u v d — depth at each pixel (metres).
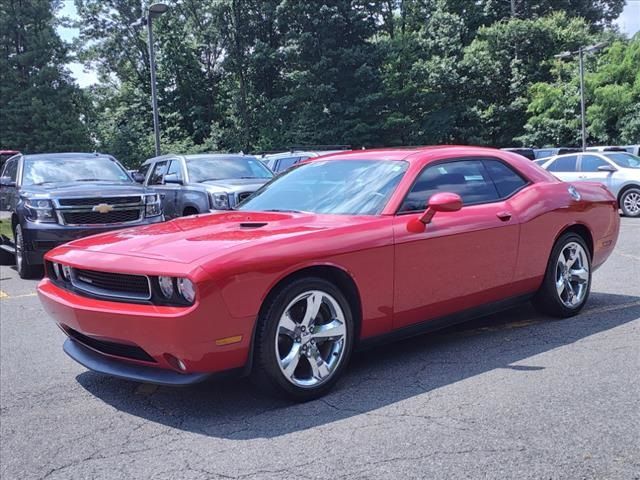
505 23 43.03
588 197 5.95
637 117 31.38
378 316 4.28
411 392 4.06
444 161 4.99
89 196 8.88
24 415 3.98
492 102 41.72
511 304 5.35
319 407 3.87
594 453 3.15
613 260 9.09
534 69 40.19
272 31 42.31
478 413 3.67
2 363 5.12
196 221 4.72
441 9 42.31
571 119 34.94
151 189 9.79
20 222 8.98
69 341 4.46
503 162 5.47
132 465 3.23
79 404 4.14
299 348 3.89
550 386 4.06
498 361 4.62
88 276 4.04
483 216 4.91
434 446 3.27
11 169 11.06
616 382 4.10
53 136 40.72
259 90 43.44
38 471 3.22
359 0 39.94
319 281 3.93
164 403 4.07
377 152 5.27
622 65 32.66
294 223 4.27
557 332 5.34
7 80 41.59
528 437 3.34
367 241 4.16
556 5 47.97
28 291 8.31
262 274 3.65
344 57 38.59
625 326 5.45
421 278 4.48
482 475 2.96
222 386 4.32
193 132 44.78
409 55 40.78
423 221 4.47
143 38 44.72
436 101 41.50
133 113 44.69
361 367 4.60
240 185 10.20
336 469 3.06
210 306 3.48
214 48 44.91
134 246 4.05
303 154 17.61
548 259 5.52
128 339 3.67
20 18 41.91
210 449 3.36
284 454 3.25
